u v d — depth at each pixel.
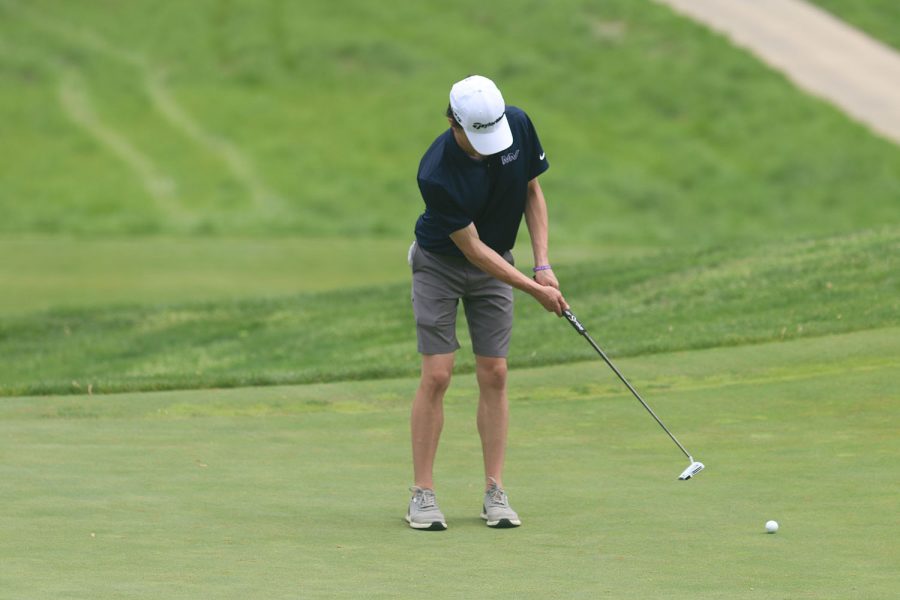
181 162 110.31
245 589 14.19
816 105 119.88
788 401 25.84
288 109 120.50
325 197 104.56
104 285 65.56
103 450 22.88
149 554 15.84
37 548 16.05
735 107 120.12
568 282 47.59
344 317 47.59
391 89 123.50
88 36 131.12
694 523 17.28
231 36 131.62
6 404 28.30
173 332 48.03
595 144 115.56
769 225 105.00
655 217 105.62
